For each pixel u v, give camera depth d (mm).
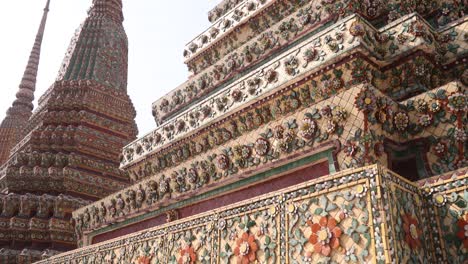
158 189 9195
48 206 14531
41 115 18484
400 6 7512
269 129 6969
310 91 6543
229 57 10078
